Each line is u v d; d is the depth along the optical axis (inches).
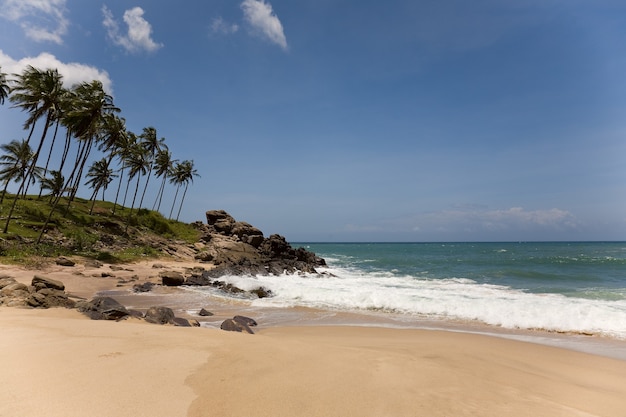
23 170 1900.8
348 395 215.3
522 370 321.7
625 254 2871.6
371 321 602.2
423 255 3053.6
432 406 206.1
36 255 1137.4
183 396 197.8
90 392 194.5
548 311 615.2
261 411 184.9
